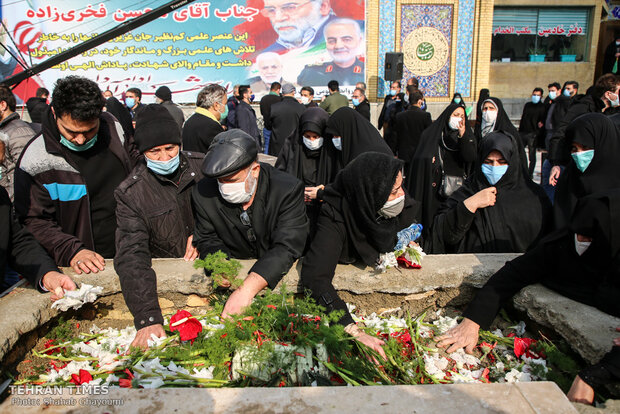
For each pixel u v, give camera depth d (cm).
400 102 888
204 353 188
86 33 1126
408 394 130
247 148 199
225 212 221
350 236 214
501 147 288
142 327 192
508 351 214
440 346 210
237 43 1164
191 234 245
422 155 402
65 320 224
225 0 1145
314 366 178
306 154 383
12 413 124
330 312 196
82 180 249
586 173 287
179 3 500
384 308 241
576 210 190
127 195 225
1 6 1092
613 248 180
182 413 123
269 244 227
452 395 129
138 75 1160
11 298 212
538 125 1002
